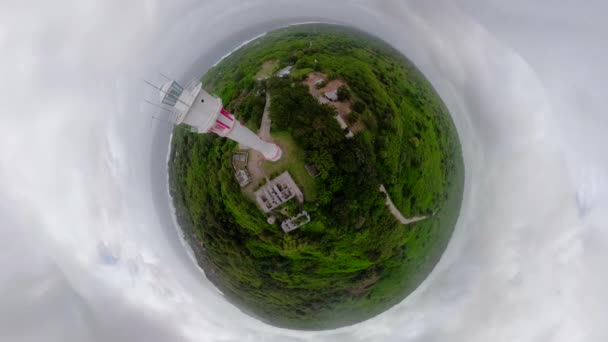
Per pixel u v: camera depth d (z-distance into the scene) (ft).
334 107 111.14
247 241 118.32
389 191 115.85
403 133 120.26
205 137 123.24
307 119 108.06
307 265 118.93
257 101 115.24
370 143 112.06
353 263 120.67
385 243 120.26
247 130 86.79
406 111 124.67
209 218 122.52
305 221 108.99
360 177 107.65
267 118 111.45
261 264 120.88
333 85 116.88
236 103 123.03
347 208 107.76
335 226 108.88
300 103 111.45
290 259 117.60
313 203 107.04
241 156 109.60
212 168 119.03
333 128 107.86
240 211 112.27
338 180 106.11
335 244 113.50
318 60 126.11
